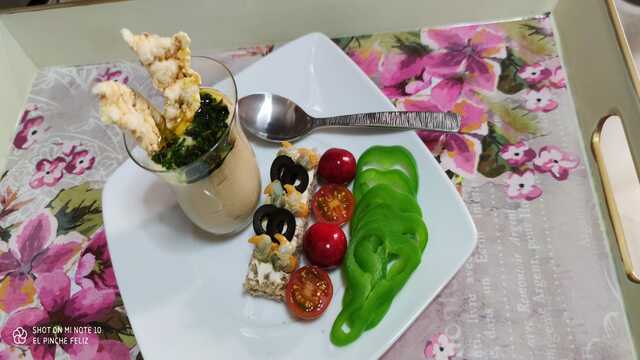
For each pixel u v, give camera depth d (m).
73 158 0.42
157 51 0.27
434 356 0.33
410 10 0.44
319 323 0.33
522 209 0.37
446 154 0.39
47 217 0.40
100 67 0.46
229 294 0.34
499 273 0.35
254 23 0.44
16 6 0.44
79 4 0.42
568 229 0.36
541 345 0.33
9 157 0.43
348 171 0.36
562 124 0.39
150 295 0.34
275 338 0.33
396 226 0.33
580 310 0.33
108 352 0.35
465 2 0.43
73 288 0.37
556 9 0.43
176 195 0.33
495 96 0.41
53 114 0.44
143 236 0.36
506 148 0.39
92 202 0.40
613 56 0.36
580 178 0.37
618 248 0.34
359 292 0.32
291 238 0.34
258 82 0.41
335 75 0.40
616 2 0.37
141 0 0.42
